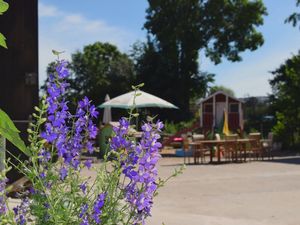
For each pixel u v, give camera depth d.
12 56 9.07
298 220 8.02
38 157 2.88
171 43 49.31
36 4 9.26
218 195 10.73
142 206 2.89
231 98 35.38
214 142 19.42
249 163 19.00
